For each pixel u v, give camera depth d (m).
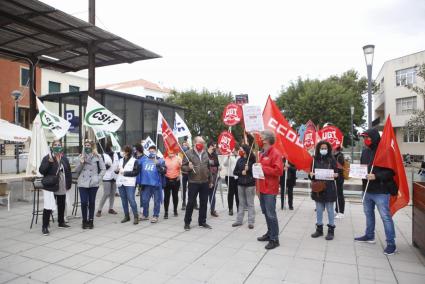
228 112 10.20
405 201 5.70
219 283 4.27
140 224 7.28
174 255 5.28
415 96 33.88
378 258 5.23
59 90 31.44
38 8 8.28
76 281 4.29
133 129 13.66
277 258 5.19
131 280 4.33
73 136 12.58
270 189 5.69
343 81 39.31
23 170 15.10
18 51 11.46
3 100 27.33
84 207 6.83
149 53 11.58
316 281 4.36
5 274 4.48
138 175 7.52
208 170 7.05
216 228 7.00
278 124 7.14
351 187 13.14
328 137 10.98
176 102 35.62
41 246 5.66
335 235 6.54
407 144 34.62
